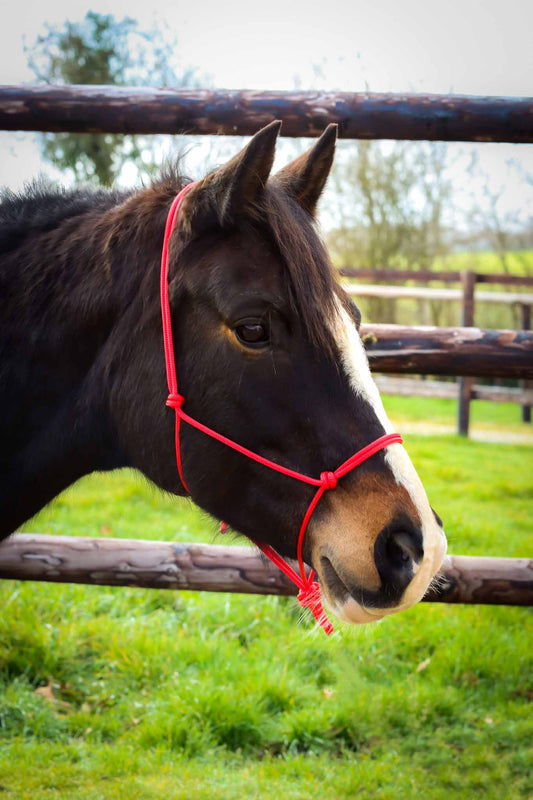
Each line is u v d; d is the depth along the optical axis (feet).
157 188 5.70
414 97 8.19
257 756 9.01
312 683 10.58
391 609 4.67
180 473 5.28
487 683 10.79
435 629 11.84
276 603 12.49
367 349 8.68
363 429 4.84
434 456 25.08
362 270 32.73
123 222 5.62
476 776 8.43
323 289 4.80
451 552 14.74
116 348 5.42
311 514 4.96
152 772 8.28
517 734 9.37
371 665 10.84
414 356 8.65
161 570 8.41
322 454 4.86
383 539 4.67
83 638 11.07
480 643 11.42
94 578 8.43
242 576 8.41
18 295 5.76
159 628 11.60
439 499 19.53
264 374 4.86
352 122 8.21
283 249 4.76
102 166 30.12
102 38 32.65
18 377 5.68
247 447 5.03
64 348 5.65
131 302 5.39
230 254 4.88
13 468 5.85
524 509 19.08
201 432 5.10
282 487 5.01
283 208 4.89
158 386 5.19
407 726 9.55
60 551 8.38
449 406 39.70
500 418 37.52
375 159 44.75
